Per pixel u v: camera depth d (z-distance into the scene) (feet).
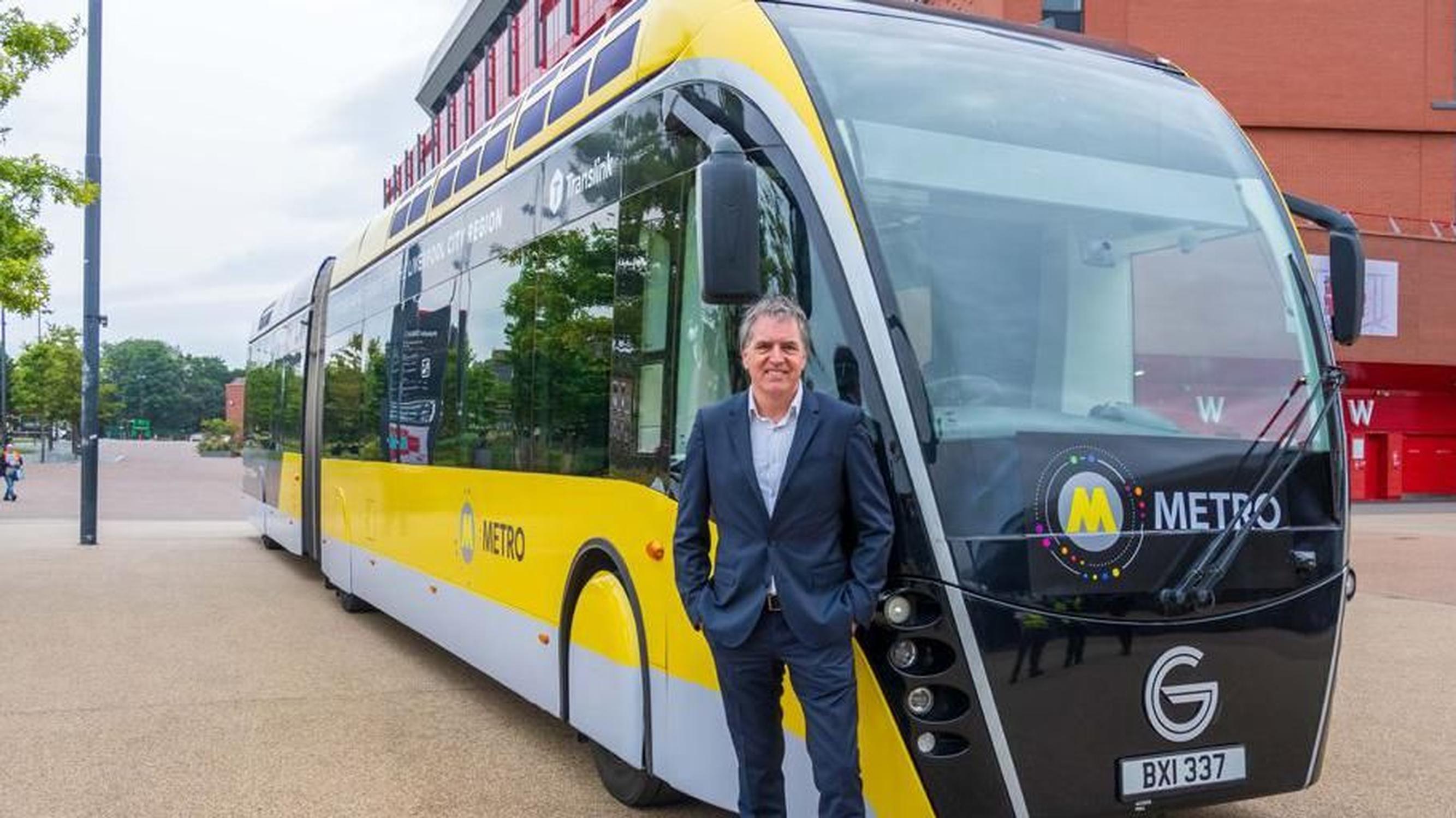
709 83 15.51
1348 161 111.24
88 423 61.77
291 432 48.39
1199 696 13.26
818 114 13.88
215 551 57.98
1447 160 111.96
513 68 168.35
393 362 31.14
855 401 12.86
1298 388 14.90
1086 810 12.69
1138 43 107.24
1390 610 39.99
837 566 12.36
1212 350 14.67
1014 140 14.78
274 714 24.07
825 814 12.14
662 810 18.03
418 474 27.89
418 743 22.00
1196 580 13.20
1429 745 22.04
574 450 18.76
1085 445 13.12
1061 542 12.67
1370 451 121.70
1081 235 14.44
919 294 13.20
